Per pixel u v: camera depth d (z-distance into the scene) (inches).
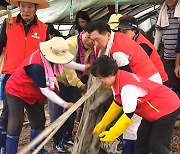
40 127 169.8
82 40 174.2
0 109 209.0
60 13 266.4
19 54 177.2
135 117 158.2
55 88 167.8
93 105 166.9
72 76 175.6
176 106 139.9
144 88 135.3
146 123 148.0
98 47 155.5
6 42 179.5
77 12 264.4
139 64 155.9
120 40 154.0
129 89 131.2
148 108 138.8
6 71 177.8
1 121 179.5
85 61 175.9
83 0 264.2
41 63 150.3
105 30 150.8
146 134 148.8
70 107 144.8
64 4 268.2
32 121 169.6
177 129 231.8
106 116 143.8
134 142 161.5
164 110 138.3
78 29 240.8
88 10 297.0
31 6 175.5
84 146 170.1
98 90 165.5
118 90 134.1
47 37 183.0
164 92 139.3
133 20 177.3
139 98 135.6
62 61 149.5
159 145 141.4
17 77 159.8
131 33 176.4
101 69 131.3
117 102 139.5
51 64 152.6
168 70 249.8
